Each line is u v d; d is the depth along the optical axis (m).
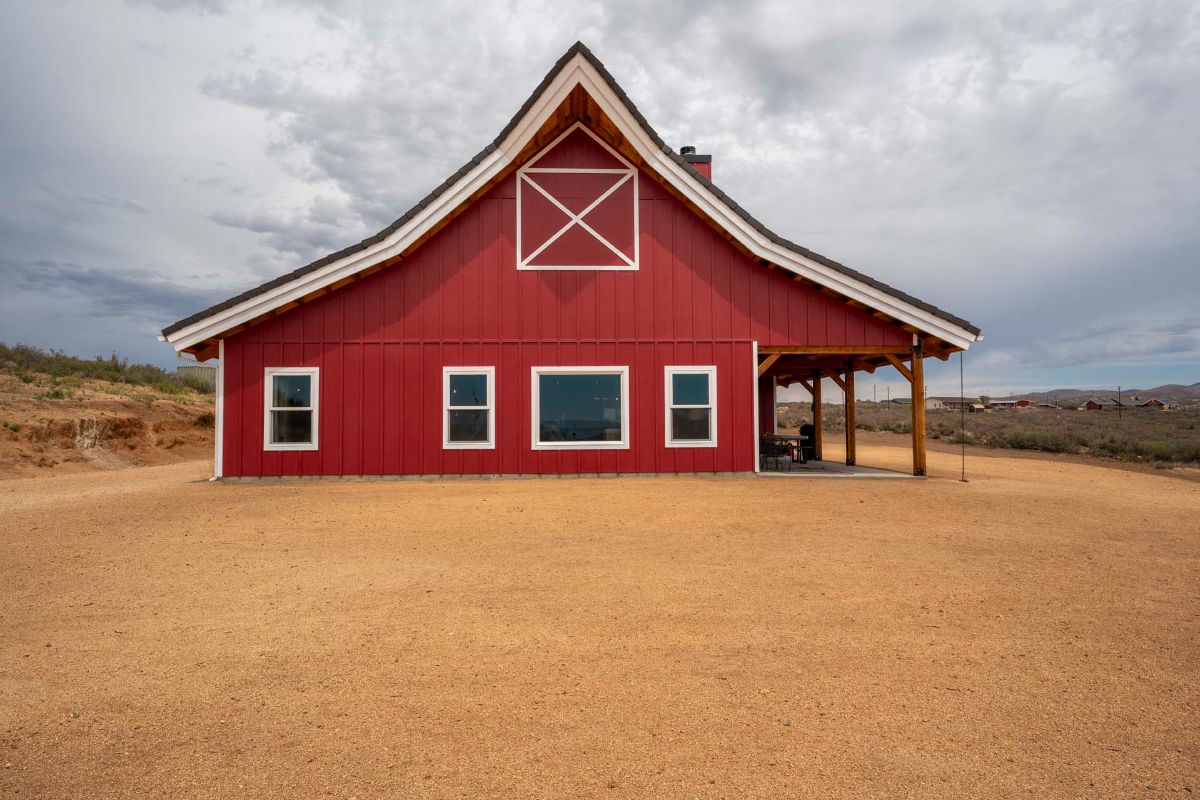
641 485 12.55
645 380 14.35
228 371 13.78
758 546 7.49
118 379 29.75
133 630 4.89
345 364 13.91
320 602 5.52
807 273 13.95
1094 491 12.38
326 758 3.15
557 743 3.29
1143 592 5.86
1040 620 5.11
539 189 14.37
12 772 3.04
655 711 3.62
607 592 5.77
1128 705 3.72
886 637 4.73
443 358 14.08
